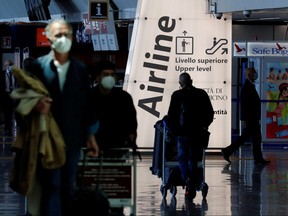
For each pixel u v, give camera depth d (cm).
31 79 1198
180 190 2278
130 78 3073
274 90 3634
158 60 3088
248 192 2216
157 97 3086
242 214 1831
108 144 1417
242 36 4291
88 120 1259
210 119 2038
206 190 2075
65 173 1230
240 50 3578
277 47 3594
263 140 3653
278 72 3625
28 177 1183
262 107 3634
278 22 4291
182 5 3088
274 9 2856
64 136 1222
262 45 3591
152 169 2114
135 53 3081
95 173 1408
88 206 1238
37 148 1191
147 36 3086
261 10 2920
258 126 2992
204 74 3114
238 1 2962
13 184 1210
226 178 2544
